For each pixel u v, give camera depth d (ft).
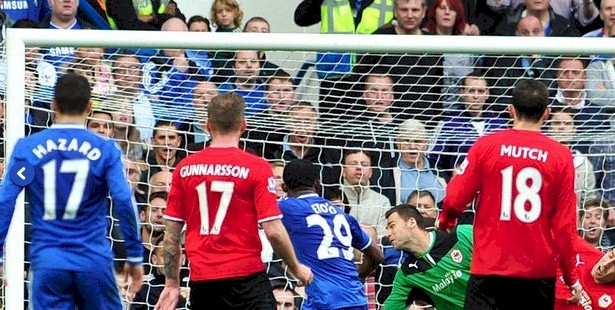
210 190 66.08
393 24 105.60
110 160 63.77
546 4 107.86
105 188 64.23
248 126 89.61
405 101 88.84
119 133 88.58
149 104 87.40
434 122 90.74
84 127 64.75
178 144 90.02
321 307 78.43
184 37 74.90
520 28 107.14
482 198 64.34
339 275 78.84
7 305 72.43
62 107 64.34
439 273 77.61
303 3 107.96
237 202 65.98
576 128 90.99
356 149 88.99
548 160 63.46
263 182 65.92
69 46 74.59
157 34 74.84
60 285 63.41
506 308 64.18
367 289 89.76
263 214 65.62
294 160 80.69
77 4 102.32
